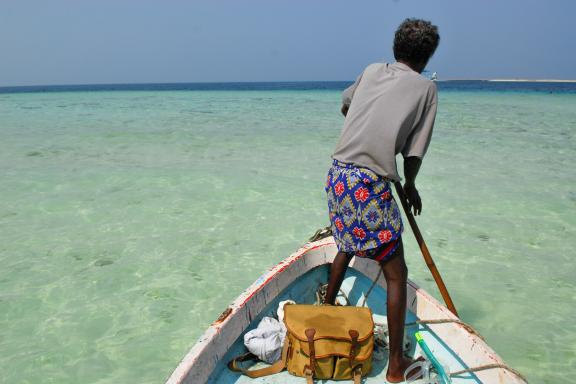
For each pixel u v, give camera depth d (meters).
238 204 6.84
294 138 12.71
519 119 18.14
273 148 11.12
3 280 4.58
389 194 2.21
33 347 3.57
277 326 2.67
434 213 6.61
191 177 8.29
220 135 13.34
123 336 3.72
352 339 2.28
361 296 3.29
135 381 3.21
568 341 3.71
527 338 3.75
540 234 5.84
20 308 4.09
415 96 2.10
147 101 31.69
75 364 3.38
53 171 8.74
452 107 24.88
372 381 2.46
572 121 17.39
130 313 4.04
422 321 2.62
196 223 6.09
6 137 13.07
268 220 6.21
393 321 2.35
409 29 2.22
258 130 14.45
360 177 2.16
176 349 3.56
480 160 10.00
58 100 33.72
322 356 2.28
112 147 11.34
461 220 6.33
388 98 2.13
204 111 22.25
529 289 4.52
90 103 29.41
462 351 2.45
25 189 7.55
